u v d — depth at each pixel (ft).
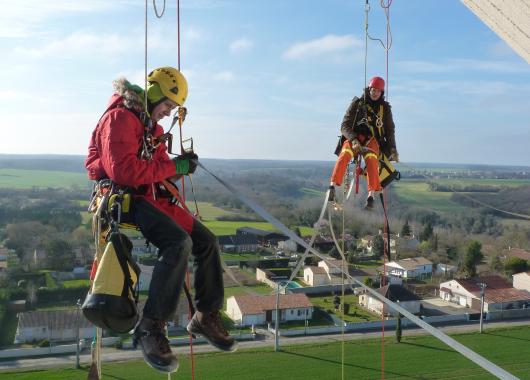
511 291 146.92
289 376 94.58
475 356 9.80
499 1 12.89
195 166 12.33
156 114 12.07
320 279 155.12
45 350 107.14
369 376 94.79
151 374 93.91
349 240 167.32
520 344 112.37
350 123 21.47
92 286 11.16
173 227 11.35
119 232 11.44
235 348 12.92
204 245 12.48
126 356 103.60
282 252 202.08
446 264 180.04
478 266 180.45
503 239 190.49
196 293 12.68
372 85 21.36
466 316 132.98
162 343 11.03
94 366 13.04
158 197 12.31
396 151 21.95
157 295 10.95
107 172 11.37
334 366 99.50
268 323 125.49
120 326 11.12
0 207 264.93
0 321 127.34
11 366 100.32
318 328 120.67
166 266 11.03
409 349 109.50
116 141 11.18
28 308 139.44
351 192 21.86
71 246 197.98
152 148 12.00
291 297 132.77
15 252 192.65
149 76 12.10
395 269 172.96
